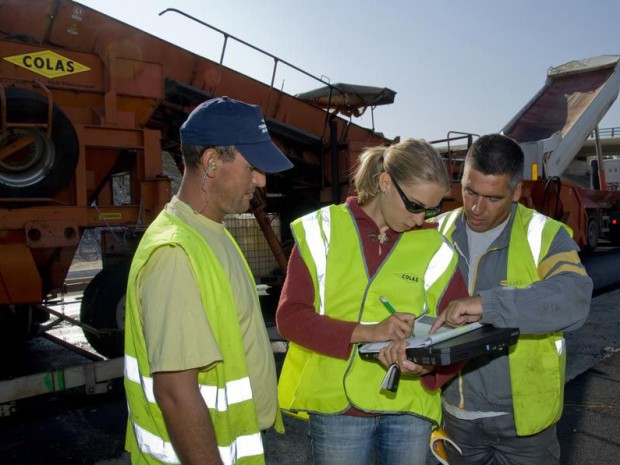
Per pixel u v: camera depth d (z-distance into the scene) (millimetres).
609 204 16984
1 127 4777
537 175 11445
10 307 5430
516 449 2295
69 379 4598
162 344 1418
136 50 6801
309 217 2152
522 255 2270
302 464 3754
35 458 3801
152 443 1568
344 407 2002
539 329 1980
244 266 1832
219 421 1568
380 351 1845
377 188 2061
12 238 5074
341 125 8711
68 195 5457
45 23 6312
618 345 6492
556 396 2242
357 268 2047
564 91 12664
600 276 11539
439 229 2533
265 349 1849
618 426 4363
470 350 1754
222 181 1653
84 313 5484
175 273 1461
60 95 5605
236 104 1657
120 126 5750
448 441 2322
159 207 5750
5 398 4266
